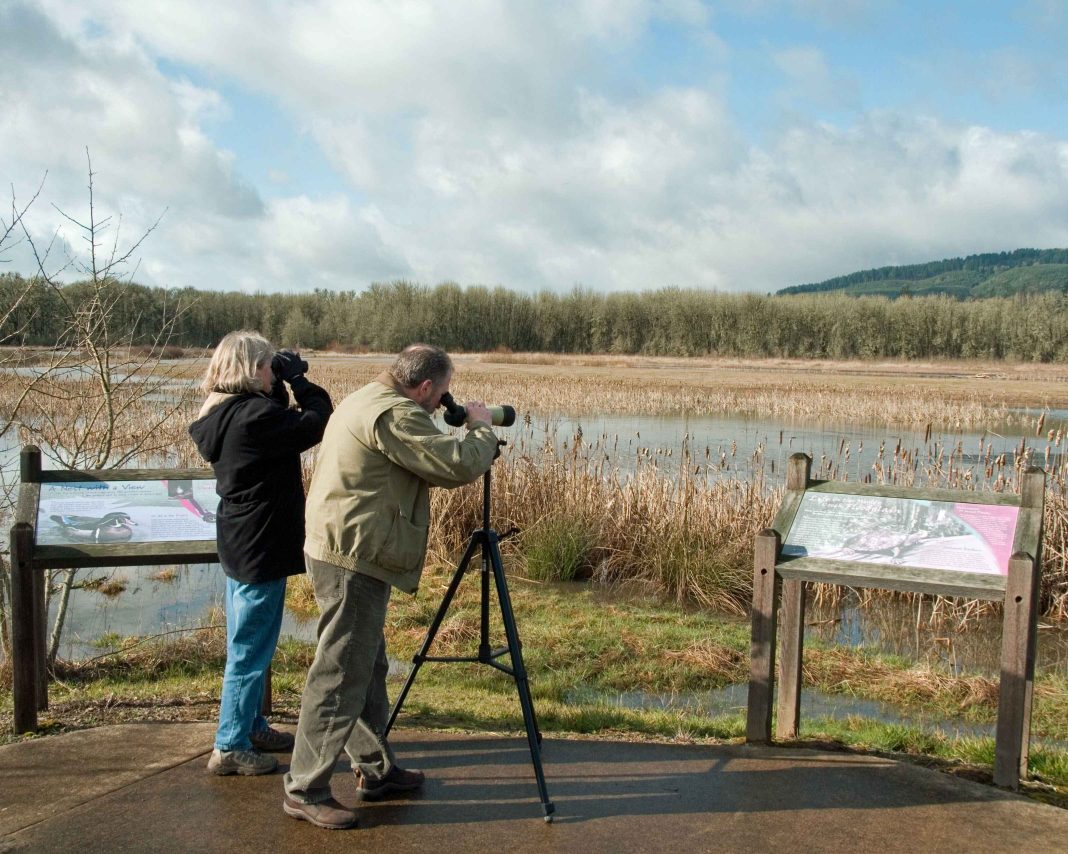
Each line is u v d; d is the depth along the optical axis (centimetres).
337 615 327
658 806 356
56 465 784
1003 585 378
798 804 359
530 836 329
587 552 1051
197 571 991
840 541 421
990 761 441
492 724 498
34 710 441
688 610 916
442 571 976
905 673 690
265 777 377
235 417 356
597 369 5681
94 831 328
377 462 326
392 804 355
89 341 629
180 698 502
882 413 2845
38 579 474
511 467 1183
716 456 1777
